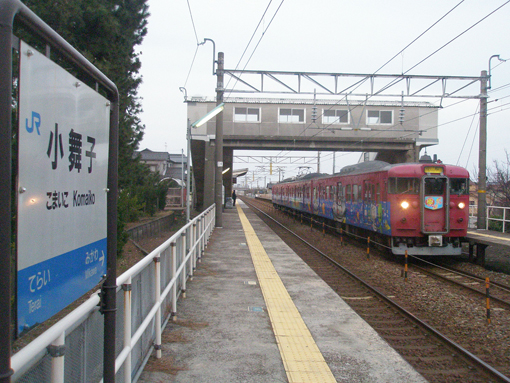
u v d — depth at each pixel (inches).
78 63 80.1
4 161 56.1
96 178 92.0
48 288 68.9
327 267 437.4
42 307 66.9
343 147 985.5
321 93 645.9
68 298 77.0
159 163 2006.6
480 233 553.3
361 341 203.6
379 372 169.5
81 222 83.3
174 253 225.9
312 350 190.4
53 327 78.3
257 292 295.3
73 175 79.1
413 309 294.2
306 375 164.6
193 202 1412.4
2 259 55.6
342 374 166.6
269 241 573.3
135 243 575.8
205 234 495.2
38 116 65.0
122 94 450.0
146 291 163.8
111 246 99.9
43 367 76.9
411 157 992.2
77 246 81.1
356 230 665.6
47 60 67.7
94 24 370.6
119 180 516.7
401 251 478.0
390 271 427.5
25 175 61.3
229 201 1379.2
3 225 55.7
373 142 976.3
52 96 69.7
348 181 642.2
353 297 316.2
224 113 989.2
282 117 994.1
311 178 935.7
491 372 178.1
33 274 63.8
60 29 334.6
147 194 975.0
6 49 56.4
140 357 158.6
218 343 195.8
